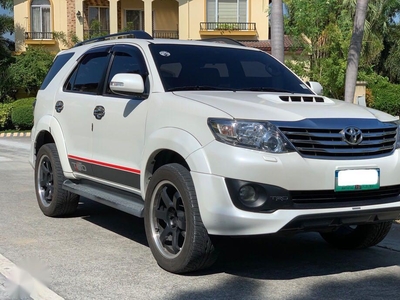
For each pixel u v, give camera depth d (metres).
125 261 5.61
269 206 4.60
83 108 6.64
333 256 5.95
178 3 29.80
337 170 4.75
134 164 5.71
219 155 4.64
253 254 5.97
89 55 7.06
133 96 5.85
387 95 25.58
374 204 4.93
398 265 5.65
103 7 30.12
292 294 4.76
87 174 6.65
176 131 5.08
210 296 4.67
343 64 18.56
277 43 9.16
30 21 29.59
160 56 6.00
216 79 6.01
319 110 5.08
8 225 7.07
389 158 5.05
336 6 19.80
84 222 7.30
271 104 5.11
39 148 7.83
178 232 5.12
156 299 4.59
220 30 28.73
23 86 27.25
